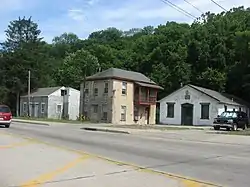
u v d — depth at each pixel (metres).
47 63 79.94
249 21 71.56
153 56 77.56
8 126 30.91
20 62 74.50
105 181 8.80
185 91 54.28
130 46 93.38
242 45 61.94
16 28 79.25
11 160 11.68
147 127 38.44
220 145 19.81
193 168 11.27
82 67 85.25
